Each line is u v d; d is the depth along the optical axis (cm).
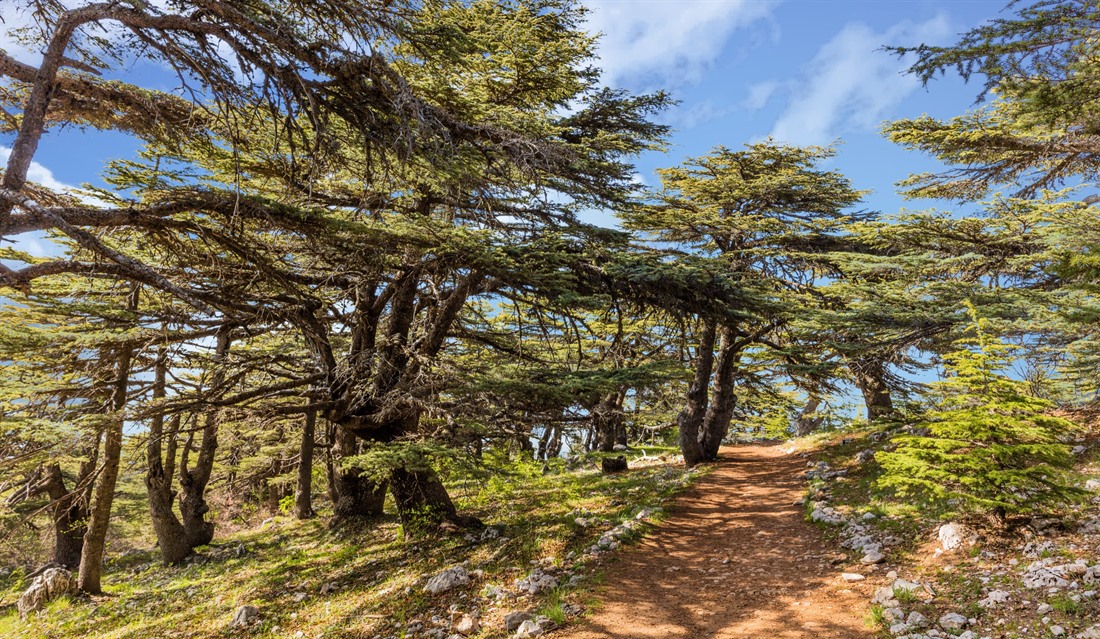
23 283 816
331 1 870
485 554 1347
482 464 1347
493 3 1599
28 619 1561
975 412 1013
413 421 1655
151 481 2052
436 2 1157
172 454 2083
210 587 1612
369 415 1535
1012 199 1522
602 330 2567
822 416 2620
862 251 2095
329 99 961
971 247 1573
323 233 1138
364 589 1310
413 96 910
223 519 3030
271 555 1864
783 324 1856
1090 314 1135
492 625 958
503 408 1486
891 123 1520
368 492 2081
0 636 1470
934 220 1534
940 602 809
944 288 1523
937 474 1012
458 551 1440
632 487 2036
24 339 1083
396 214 1393
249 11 830
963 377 1055
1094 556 812
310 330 1356
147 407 1288
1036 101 860
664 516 1503
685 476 2080
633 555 1200
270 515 3116
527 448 1630
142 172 1115
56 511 2150
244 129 1151
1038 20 736
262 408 1468
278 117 919
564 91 1648
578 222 1573
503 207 1547
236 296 1220
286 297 1362
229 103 897
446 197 1584
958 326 1502
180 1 785
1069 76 809
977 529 989
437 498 1686
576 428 1617
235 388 1648
